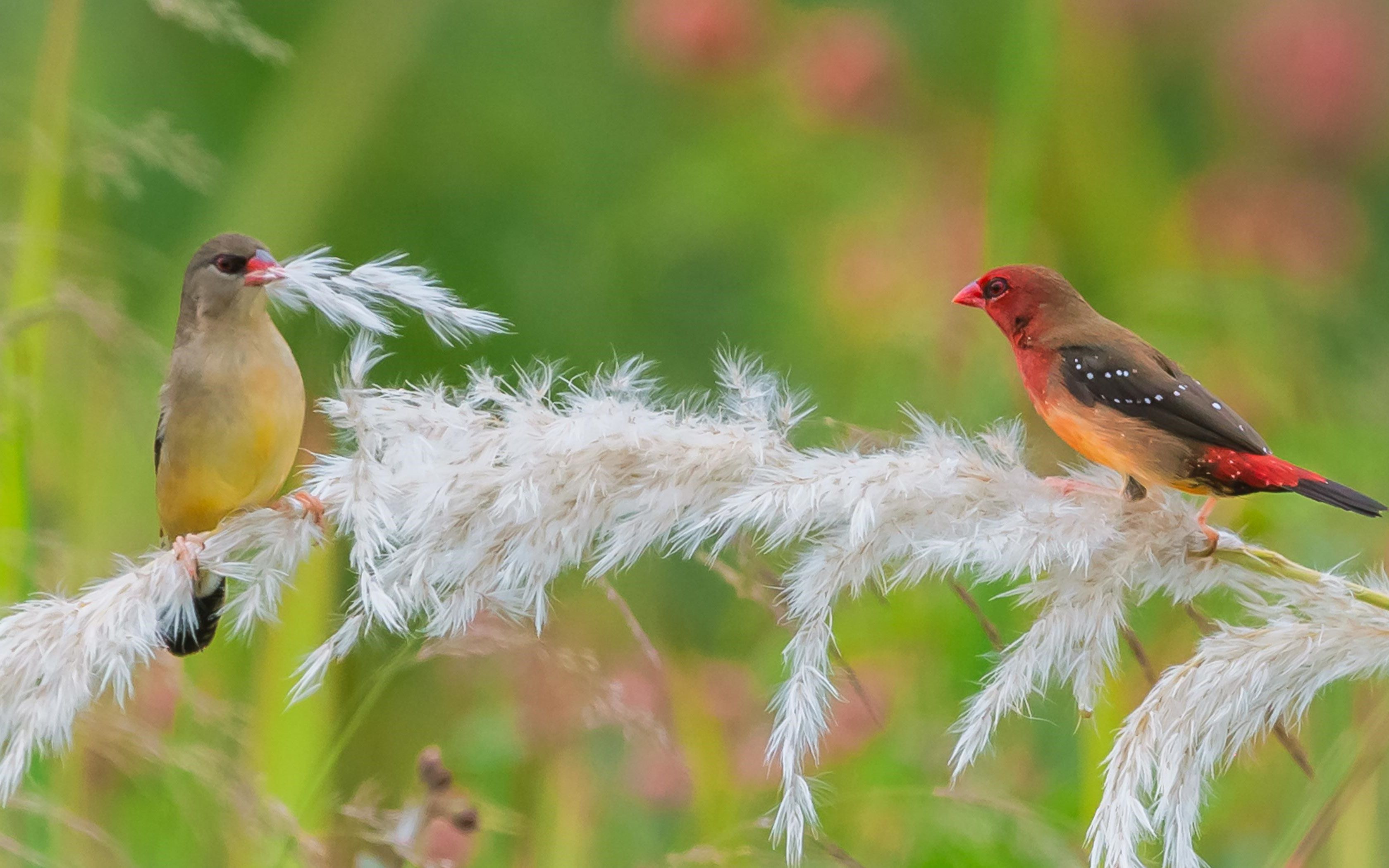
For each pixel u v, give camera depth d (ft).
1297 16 47.16
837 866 27.48
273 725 29.04
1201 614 21.80
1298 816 26.81
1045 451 35.81
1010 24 43.06
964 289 28.84
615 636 34.04
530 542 19.99
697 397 38.99
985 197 44.11
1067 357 26.58
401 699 33.17
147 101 47.01
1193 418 24.58
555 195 50.37
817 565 20.13
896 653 32.83
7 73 44.16
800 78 47.44
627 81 51.65
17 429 28.71
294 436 27.78
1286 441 38.75
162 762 26.96
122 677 20.04
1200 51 49.44
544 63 51.88
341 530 19.92
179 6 33.78
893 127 47.80
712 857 25.88
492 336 45.78
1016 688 20.03
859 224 45.37
